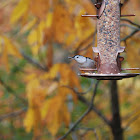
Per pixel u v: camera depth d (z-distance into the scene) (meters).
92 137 10.73
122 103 10.18
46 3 6.71
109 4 6.94
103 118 9.58
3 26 7.92
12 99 11.41
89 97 11.34
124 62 8.00
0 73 11.88
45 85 7.43
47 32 6.89
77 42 7.25
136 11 7.39
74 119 11.17
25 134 11.77
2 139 11.79
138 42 7.93
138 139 10.32
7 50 6.95
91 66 7.03
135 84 9.70
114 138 9.56
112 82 9.45
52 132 7.20
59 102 7.31
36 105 7.32
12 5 7.63
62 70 7.28
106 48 6.84
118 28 6.95
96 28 7.15
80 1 6.80
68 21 6.87
